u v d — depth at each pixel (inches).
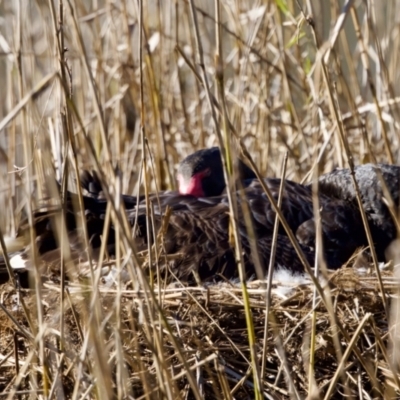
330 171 424.5
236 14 488.4
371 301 303.0
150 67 448.1
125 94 523.2
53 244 336.8
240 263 268.2
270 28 495.2
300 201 365.4
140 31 286.4
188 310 304.2
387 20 525.3
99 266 260.2
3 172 508.4
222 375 278.2
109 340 284.2
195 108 529.0
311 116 469.4
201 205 357.1
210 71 504.7
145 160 286.4
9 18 490.9
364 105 469.7
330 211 366.3
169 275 322.7
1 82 524.1
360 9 571.5
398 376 285.1
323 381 299.0
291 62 520.1
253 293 305.9
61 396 267.3
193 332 295.9
